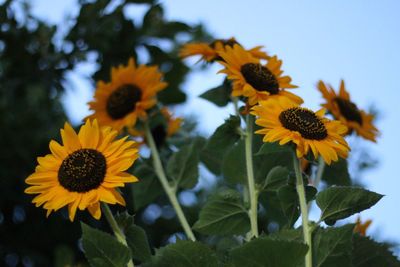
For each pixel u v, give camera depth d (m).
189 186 1.56
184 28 1.95
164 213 2.09
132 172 1.65
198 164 1.56
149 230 2.05
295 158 1.19
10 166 1.95
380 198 1.15
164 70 1.96
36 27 1.89
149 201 1.60
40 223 2.00
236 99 1.44
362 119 1.56
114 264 1.13
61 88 1.92
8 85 1.91
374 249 1.25
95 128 1.19
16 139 1.94
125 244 1.16
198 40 2.08
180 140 1.71
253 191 1.30
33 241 2.00
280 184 1.33
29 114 1.96
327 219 1.17
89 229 1.13
